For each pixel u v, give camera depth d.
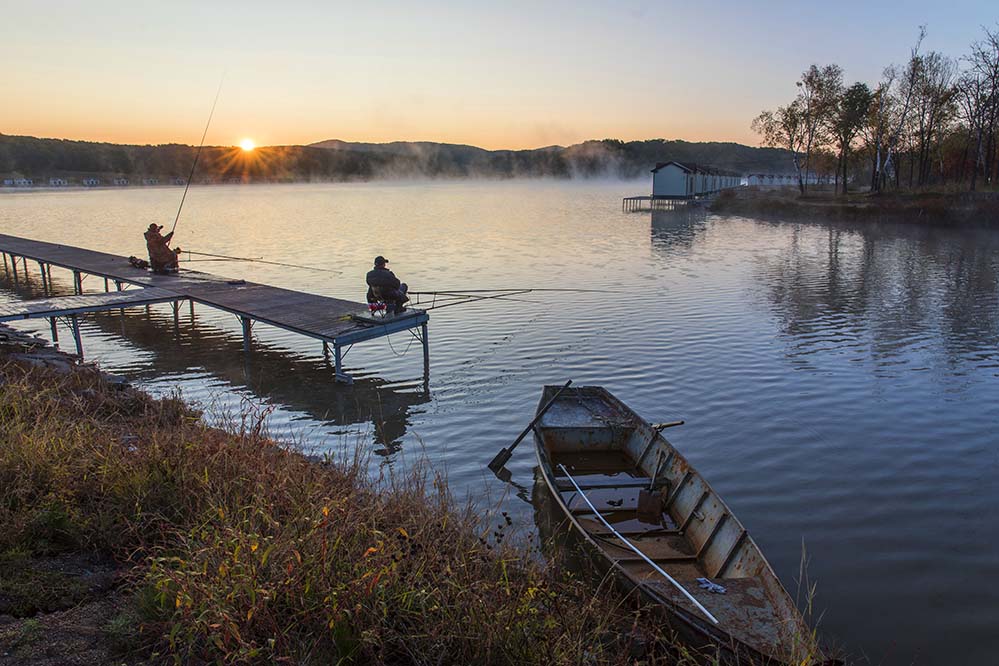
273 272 36.06
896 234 51.47
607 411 13.25
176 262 27.58
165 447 8.21
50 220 71.75
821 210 64.19
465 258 41.38
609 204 107.62
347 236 56.12
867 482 11.58
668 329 22.48
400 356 19.88
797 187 106.31
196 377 17.98
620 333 22.02
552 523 10.13
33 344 17.22
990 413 14.68
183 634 4.83
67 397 11.97
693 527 9.12
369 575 5.32
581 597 7.02
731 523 8.34
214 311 26.23
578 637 5.70
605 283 31.92
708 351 19.75
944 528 10.04
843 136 75.31
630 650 6.43
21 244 36.34
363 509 6.97
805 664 5.95
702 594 7.18
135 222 70.12
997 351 19.52
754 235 54.44
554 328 22.83
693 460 12.55
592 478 11.11
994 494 11.12
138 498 7.02
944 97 66.06
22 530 6.26
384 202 116.62
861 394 15.98
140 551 6.23
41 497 6.91
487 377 17.75
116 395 12.82
